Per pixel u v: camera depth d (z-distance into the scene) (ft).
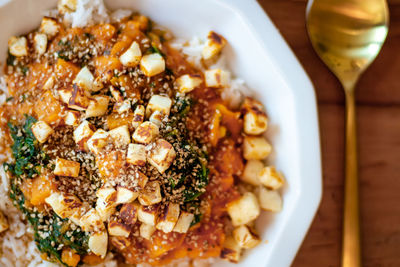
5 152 0.94
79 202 0.88
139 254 0.93
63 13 0.93
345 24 1.05
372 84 1.11
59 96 0.90
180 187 0.90
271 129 0.98
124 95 0.90
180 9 0.96
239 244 0.95
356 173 1.06
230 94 0.99
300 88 0.94
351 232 1.06
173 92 0.93
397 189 1.10
